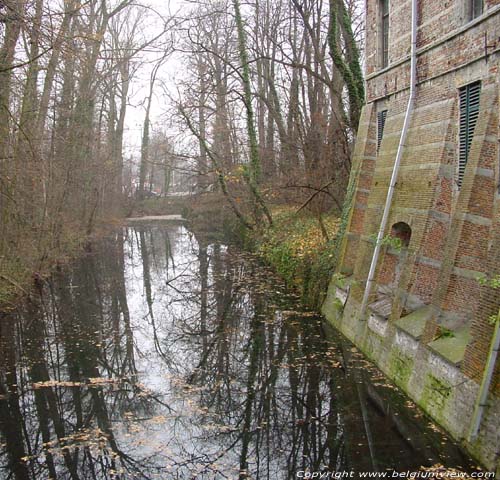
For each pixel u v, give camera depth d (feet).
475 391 24.84
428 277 34.47
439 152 34.55
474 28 30.63
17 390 36.37
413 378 31.35
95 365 40.91
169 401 34.65
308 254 59.31
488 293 24.86
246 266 77.46
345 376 36.73
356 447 28.17
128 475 26.30
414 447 27.78
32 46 44.09
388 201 39.45
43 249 71.10
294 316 51.60
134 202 178.40
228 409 33.50
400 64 41.19
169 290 66.64
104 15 78.02
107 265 85.56
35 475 26.66
